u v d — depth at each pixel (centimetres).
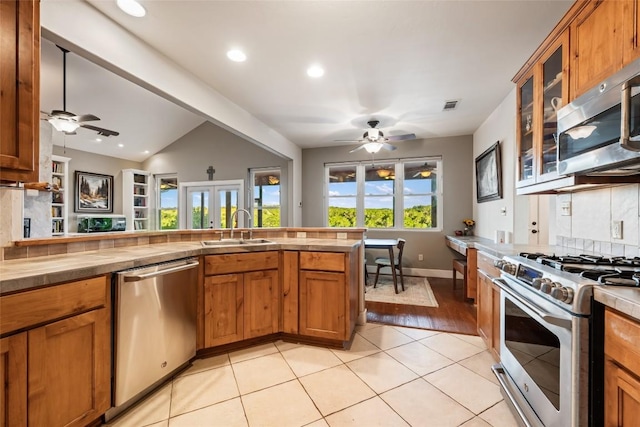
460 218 525
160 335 180
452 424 151
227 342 226
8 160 122
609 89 126
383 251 572
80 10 187
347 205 604
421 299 386
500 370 179
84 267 138
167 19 208
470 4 194
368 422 152
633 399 89
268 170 651
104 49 202
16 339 114
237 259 229
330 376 196
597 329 105
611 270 123
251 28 218
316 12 202
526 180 219
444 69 282
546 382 126
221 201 684
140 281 166
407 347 241
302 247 240
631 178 154
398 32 224
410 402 169
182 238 267
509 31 223
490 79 304
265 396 174
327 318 236
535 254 175
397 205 571
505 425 150
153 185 749
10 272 124
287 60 264
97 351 144
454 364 213
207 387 183
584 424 106
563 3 192
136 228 731
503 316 174
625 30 127
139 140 664
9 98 123
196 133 696
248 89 324
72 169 639
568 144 155
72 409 133
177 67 270
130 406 164
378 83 311
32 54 130
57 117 348
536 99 199
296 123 446
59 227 568
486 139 436
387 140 431
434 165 551
